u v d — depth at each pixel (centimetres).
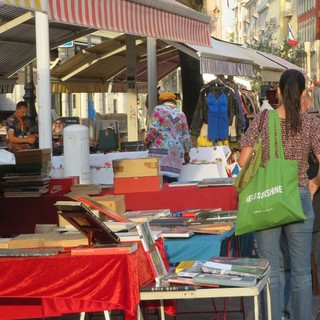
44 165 982
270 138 734
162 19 1049
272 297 735
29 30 1703
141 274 652
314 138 738
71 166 1123
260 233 738
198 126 1888
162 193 1008
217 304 969
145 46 2212
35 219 974
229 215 877
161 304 689
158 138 1252
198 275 645
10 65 1983
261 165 732
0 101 3603
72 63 2239
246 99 2116
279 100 748
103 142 2039
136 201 1010
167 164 1245
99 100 4559
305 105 755
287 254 789
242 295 621
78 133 1125
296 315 752
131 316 627
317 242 866
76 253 620
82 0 820
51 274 619
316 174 792
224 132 1878
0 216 978
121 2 913
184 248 765
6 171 979
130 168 1009
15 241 679
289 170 724
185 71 2109
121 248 616
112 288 615
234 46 2353
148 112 1922
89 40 2550
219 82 1886
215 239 768
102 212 744
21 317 645
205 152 1395
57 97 3506
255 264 682
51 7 760
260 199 721
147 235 684
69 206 642
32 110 2166
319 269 877
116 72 2405
